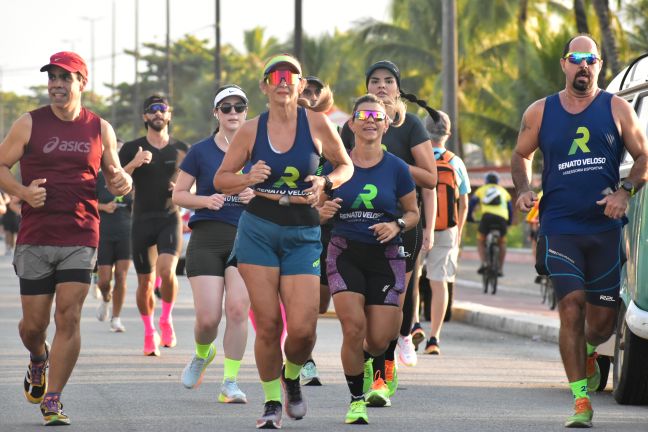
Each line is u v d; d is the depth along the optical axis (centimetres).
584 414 1320
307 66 12300
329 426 1328
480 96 8075
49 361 1322
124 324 2575
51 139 1319
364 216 1355
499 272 3941
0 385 1623
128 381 1692
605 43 4794
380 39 9762
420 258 1925
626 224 1491
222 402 1506
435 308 2127
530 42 6700
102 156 1354
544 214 1375
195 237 1557
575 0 5641
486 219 3903
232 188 1241
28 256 1323
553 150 1362
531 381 1764
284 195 1254
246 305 1524
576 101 1365
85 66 1326
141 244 2030
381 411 1445
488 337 2495
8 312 2847
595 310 1397
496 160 9325
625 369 1483
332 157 1283
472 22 8775
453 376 1808
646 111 1627
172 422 1344
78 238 1321
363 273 1370
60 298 1318
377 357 1480
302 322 1255
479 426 1332
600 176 1349
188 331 2436
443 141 2100
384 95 1578
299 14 5094
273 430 1295
